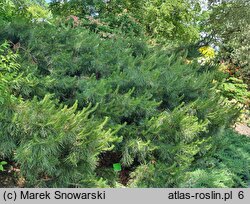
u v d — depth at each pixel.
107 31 7.38
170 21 9.31
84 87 4.14
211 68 6.54
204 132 4.84
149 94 4.34
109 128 3.60
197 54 6.94
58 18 5.74
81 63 4.55
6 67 3.48
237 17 7.76
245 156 5.05
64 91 4.22
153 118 4.02
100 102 3.91
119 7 8.45
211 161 4.54
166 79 4.72
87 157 3.25
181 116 4.14
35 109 3.12
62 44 4.61
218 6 8.19
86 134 3.17
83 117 3.37
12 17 4.80
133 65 4.64
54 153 3.08
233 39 8.58
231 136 5.65
